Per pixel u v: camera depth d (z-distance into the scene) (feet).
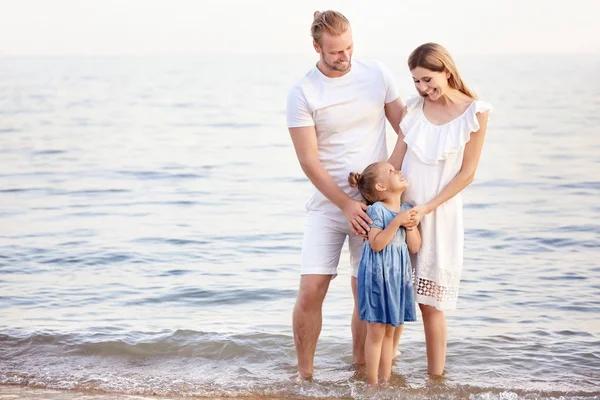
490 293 18.90
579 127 57.57
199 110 80.02
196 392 12.76
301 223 28.40
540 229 26.45
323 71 12.69
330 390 12.71
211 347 14.99
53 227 27.55
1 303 18.35
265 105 85.05
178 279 20.71
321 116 12.71
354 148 12.83
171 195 34.68
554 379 13.17
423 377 13.33
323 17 12.20
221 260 22.90
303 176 39.70
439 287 12.42
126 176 40.06
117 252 23.79
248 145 53.16
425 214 12.17
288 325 16.72
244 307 18.21
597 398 12.19
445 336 13.01
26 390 12.87
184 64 169.99
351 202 12.44
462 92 12.26
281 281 20.51
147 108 82.48
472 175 12.14
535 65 130.21
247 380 13.29
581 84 98.07
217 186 37.01
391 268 12.12
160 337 15.55
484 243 24.53
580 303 17.97
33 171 41.63
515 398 12.18
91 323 16.74
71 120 70.69
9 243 24.94
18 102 89.35
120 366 14.10
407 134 12.46
